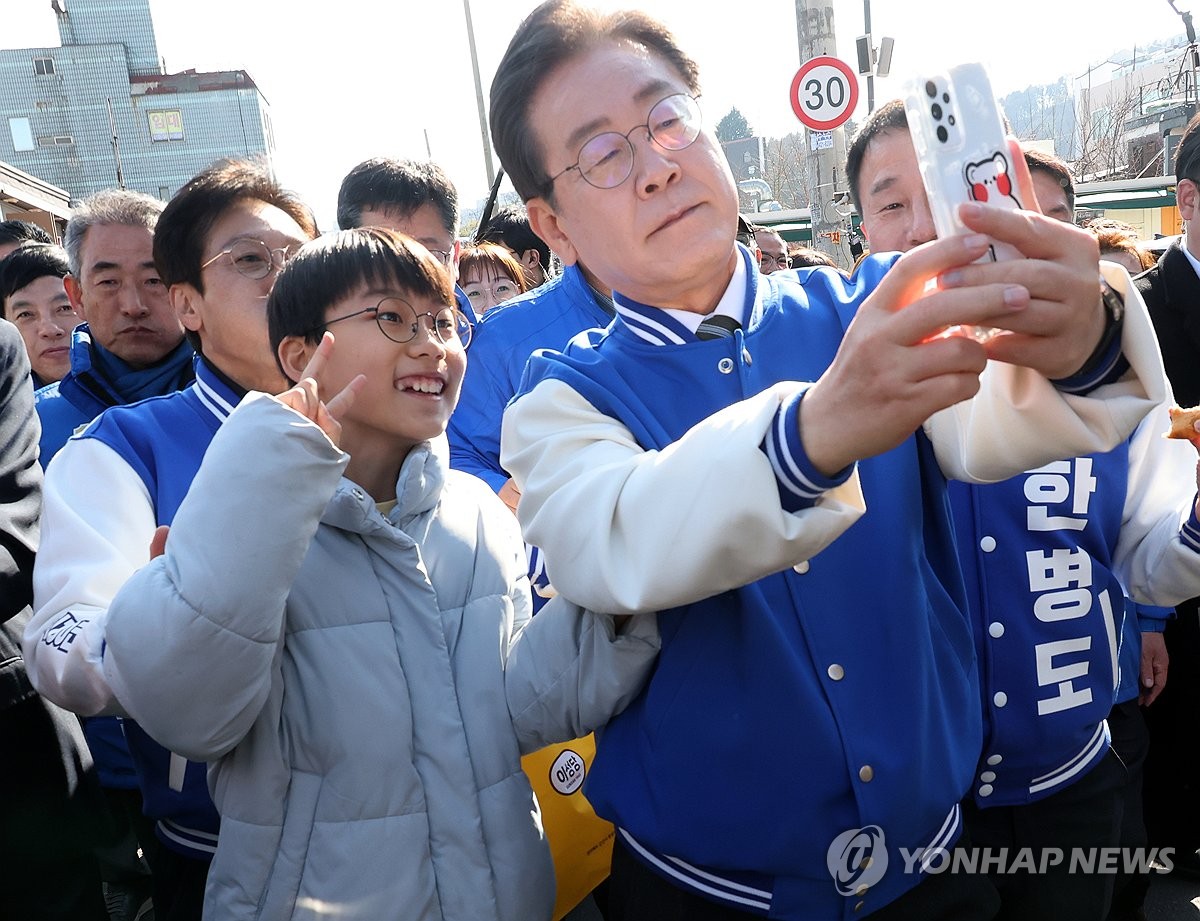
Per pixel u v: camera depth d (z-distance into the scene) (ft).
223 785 5.38
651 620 4.81
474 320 10.83
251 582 4.70
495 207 15.72
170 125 301.02
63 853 7.55
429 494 5.69
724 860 4.73
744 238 13.64
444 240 10.95
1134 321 3.67
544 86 4.66
